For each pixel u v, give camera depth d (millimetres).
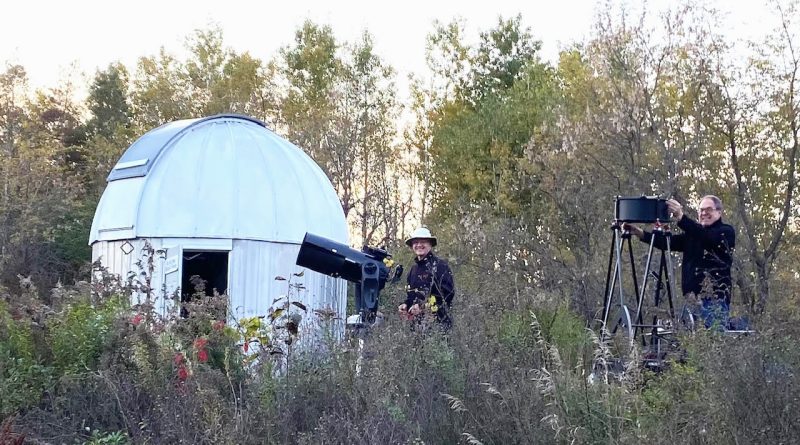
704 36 16453
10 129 34969
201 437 5742
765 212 16438
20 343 7320
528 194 27562
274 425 5961
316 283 13711
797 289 12508
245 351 7320
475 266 16562
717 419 5469
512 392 6133
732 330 6996
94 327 7375
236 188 13531
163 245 13133
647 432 5551
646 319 10070
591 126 17625
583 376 5922
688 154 16703
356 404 6027
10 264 24578
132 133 39844
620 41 17062
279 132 39312
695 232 8289
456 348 7016
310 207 14148
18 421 6617
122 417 6543
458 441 5996
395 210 33500
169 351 6875
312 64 40750
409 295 9055
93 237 14195
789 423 5309
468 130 34000
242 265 13289
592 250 17781
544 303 10258
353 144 33781
